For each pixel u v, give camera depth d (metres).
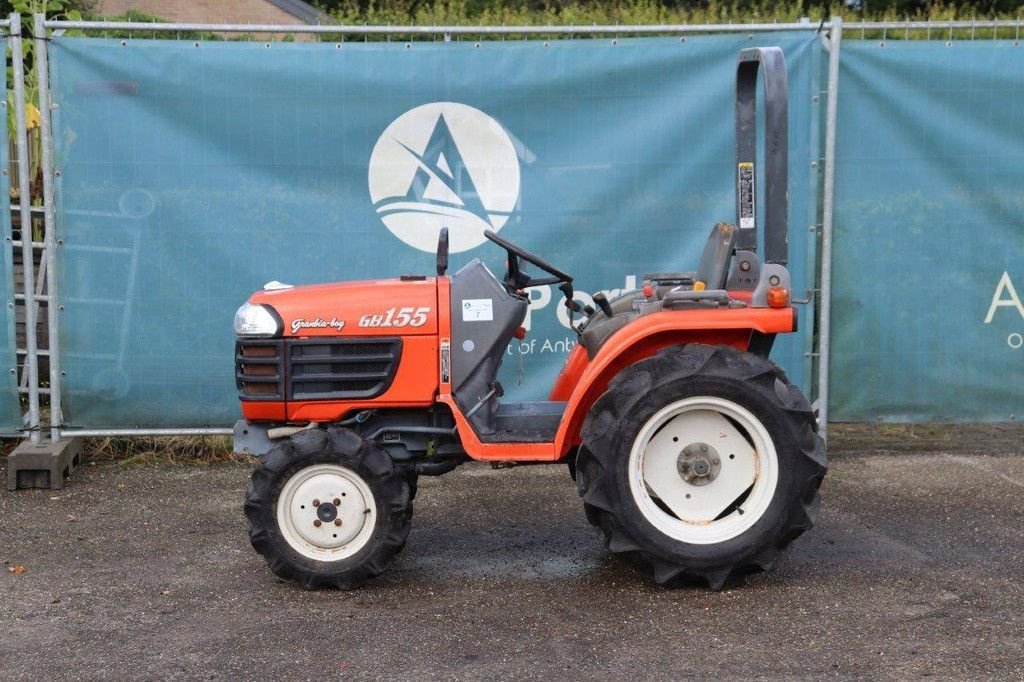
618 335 4.48
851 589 4.45
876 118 6.31
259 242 6.39
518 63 6.32
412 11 11.30
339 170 6.38
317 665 3.79
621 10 10.73
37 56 6.15
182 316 6.39
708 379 4.35
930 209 6.37
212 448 6.71
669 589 4.49
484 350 4.64
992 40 6.26
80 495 5.96
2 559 4.96
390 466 4.48
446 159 6.39
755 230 4.72
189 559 4.95
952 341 6.45
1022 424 7.25
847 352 6.45
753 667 3.71
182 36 8.80
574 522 5.48
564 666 3.75
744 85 4.69
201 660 3.85
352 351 4.66
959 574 4.62
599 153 6.38
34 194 7.05
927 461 6.45
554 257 6.44
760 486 4.41
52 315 6.30
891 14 11.68
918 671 3.66
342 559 4.48
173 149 6.29
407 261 6.45
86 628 4.15
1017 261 6.40
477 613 4.27
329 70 6.30
